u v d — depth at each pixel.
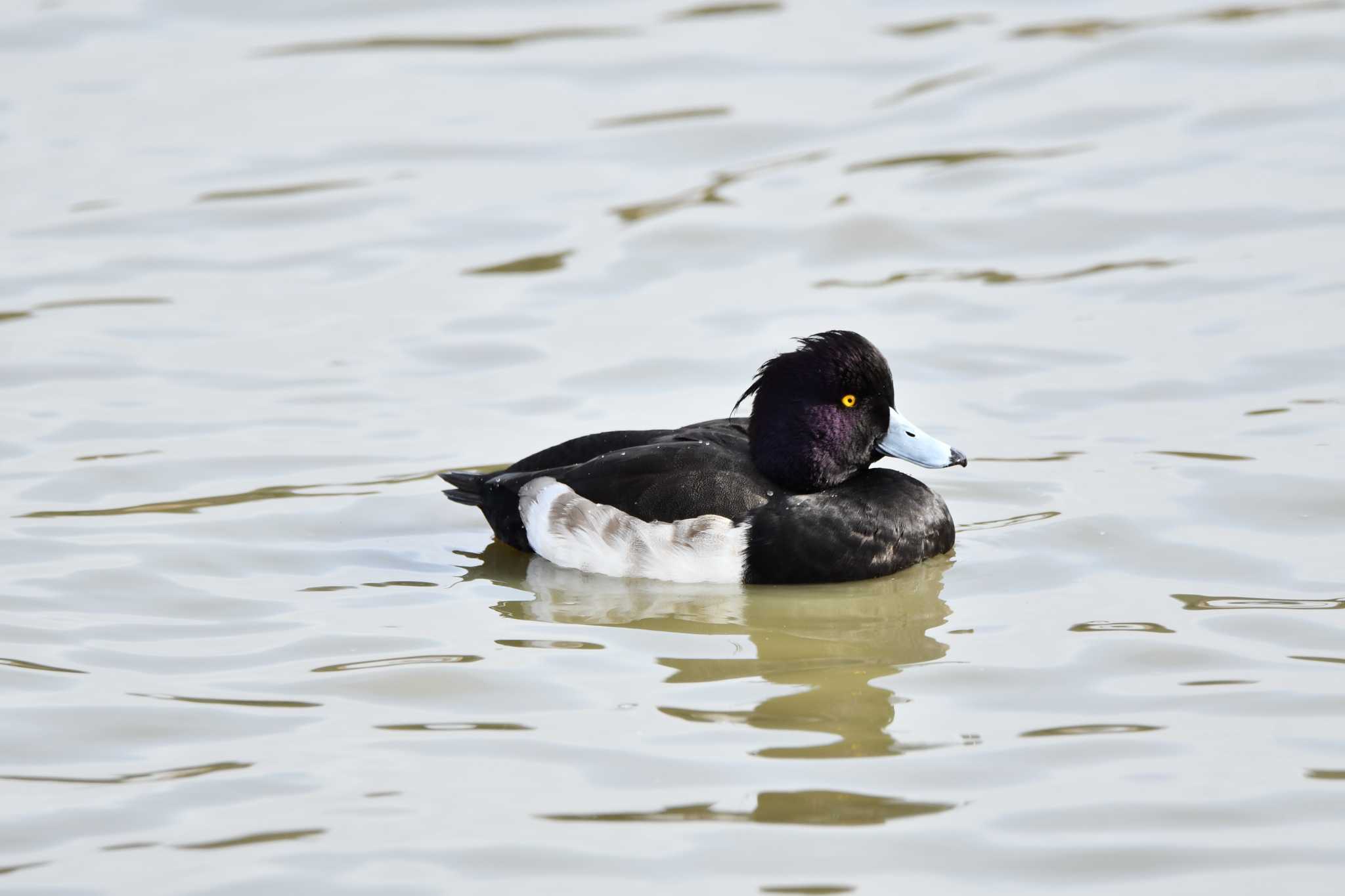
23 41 21.27
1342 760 8.08
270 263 16.41
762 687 9.07
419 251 16.64
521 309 15.50
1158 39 20.33
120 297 15.76
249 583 10.70
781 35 21.28
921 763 8.17
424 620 10.10
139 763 8.32
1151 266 15.83
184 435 13.13
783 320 15.16
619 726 8.61
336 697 9.02
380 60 20.92
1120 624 9.77
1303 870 7.20
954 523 11.26
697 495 10.71
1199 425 12.84
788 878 7.22
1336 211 16.45
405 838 7.57
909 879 7.21
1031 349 14.45
